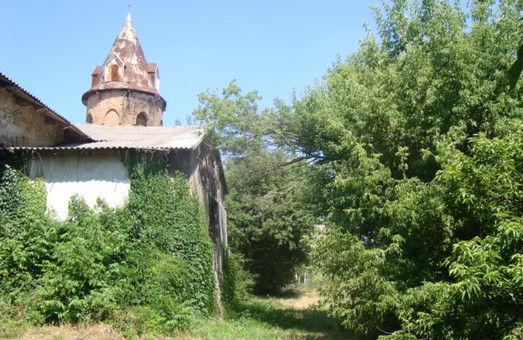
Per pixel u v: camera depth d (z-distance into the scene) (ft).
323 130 52.85
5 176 45.37
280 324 58.85
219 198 73.05
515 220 25.08
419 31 52.60
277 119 64.28
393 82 42.73
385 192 37.83
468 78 37.99
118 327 35.99
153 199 47.32
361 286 35.96
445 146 34.86
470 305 25.80
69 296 36.50
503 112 38.42
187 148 46.52
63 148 45.11
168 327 39.68
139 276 42.47
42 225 42.39
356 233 41.19
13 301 37.35
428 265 36.96
